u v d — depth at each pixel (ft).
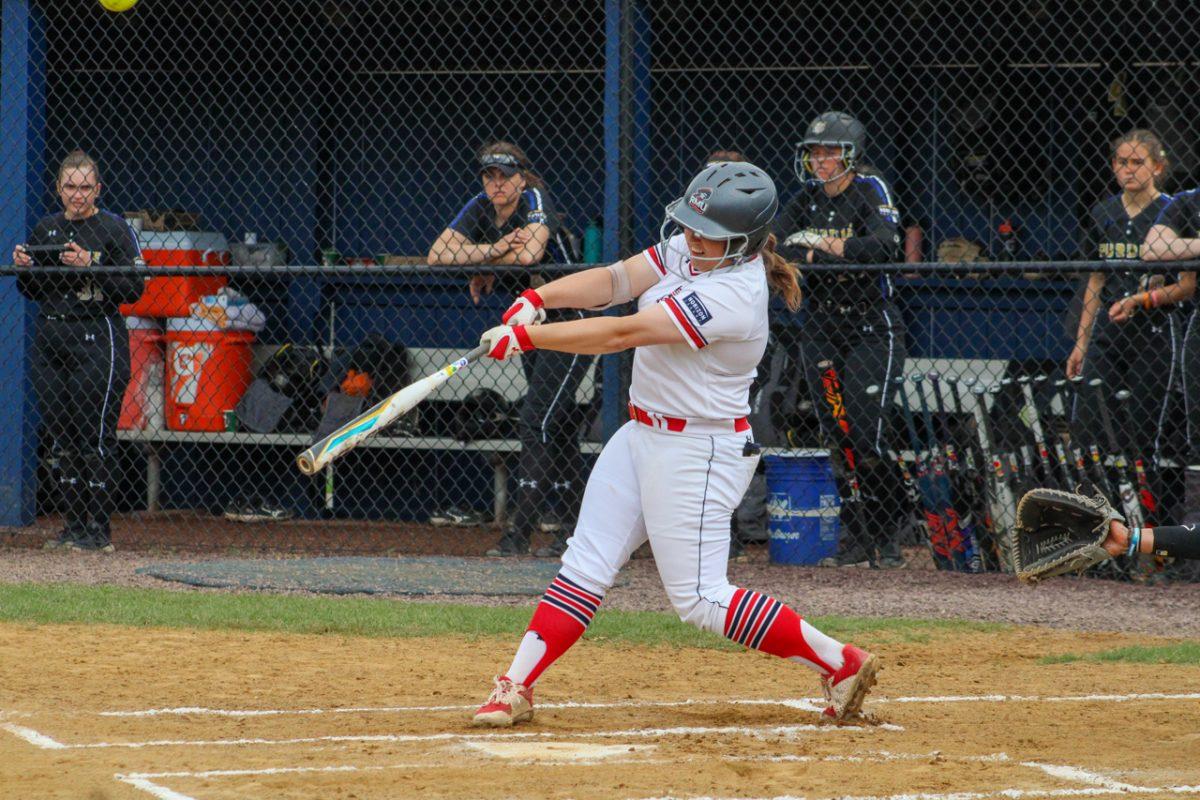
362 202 111.96
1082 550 41.34
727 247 38.86
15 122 95.09
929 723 42.19
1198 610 66.69
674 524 39.91
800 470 82.38
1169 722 42.60
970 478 79.61
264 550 86.69
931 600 69.10
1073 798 32.35
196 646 55.11
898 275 79.87
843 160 77.41
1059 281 103.76
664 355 39.14
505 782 33.27
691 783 33.32
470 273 79.87
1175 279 76.43
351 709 43.78
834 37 105.19
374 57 110.83
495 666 52.37
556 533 85.56
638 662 53.83
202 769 34.53
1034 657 55.77
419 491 109.40
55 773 34.01
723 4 101.86
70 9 104.01
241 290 110.11
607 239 82.48
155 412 105.29
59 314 82.38
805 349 80.79
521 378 105.40
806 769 35.09
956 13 102.01
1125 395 74.64
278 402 104.63
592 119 109.70
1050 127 105.29
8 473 96.53
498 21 107.76
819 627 61.46
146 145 111.86
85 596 65.77
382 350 103.96
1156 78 103.09
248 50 110.01
